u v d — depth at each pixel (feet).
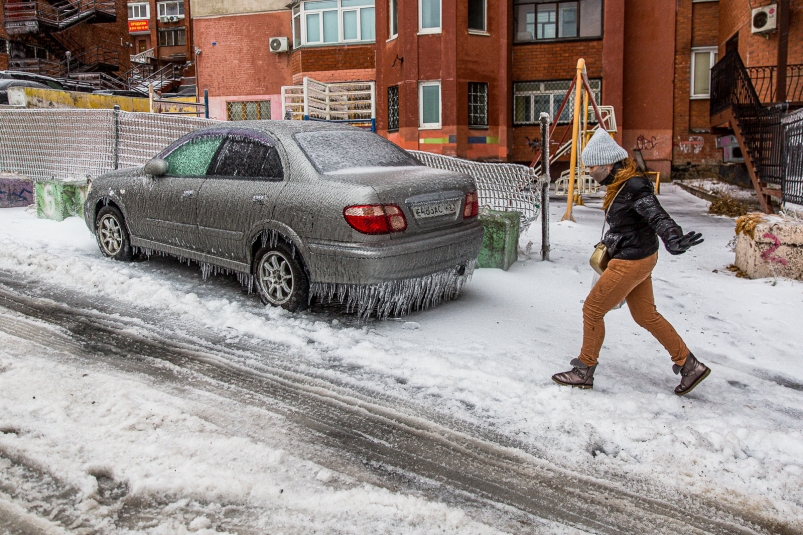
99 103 55.72
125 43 139.64
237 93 86.02
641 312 14.89
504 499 10.85
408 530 9.80
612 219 14.08
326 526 9.80
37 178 38.04
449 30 67.00
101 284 21.24
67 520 9.70
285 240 18.76
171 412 12.98
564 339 18.17
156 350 16.35
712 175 70.85
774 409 14.67
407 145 69.21
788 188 35.96
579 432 13.07
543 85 73.41
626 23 71.82
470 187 19.80
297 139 19.25
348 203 17.01
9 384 13.75
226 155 20.58
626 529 10.24
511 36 72.90
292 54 82.02
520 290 22.50
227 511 10.07
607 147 13.88
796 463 12.28
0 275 22.08
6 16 108.47
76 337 16.94
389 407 13.89
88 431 12.10
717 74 60.39
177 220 21.45
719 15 69.62
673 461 12.16
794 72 53.42
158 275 22.70
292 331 17.72
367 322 18.71
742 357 17.89
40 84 65.31
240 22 84.99
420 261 17.83
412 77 68.33
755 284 24.81
